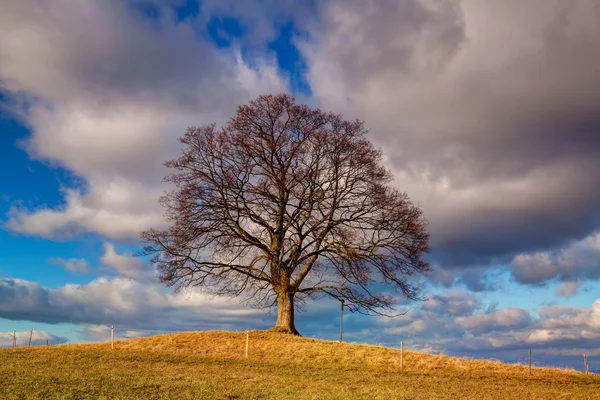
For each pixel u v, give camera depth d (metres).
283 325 34.66
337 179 34.88
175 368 22.88
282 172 35.66
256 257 35.56
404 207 33.91
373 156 35.00
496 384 23.45
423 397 18.86
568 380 25.78
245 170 35.19
